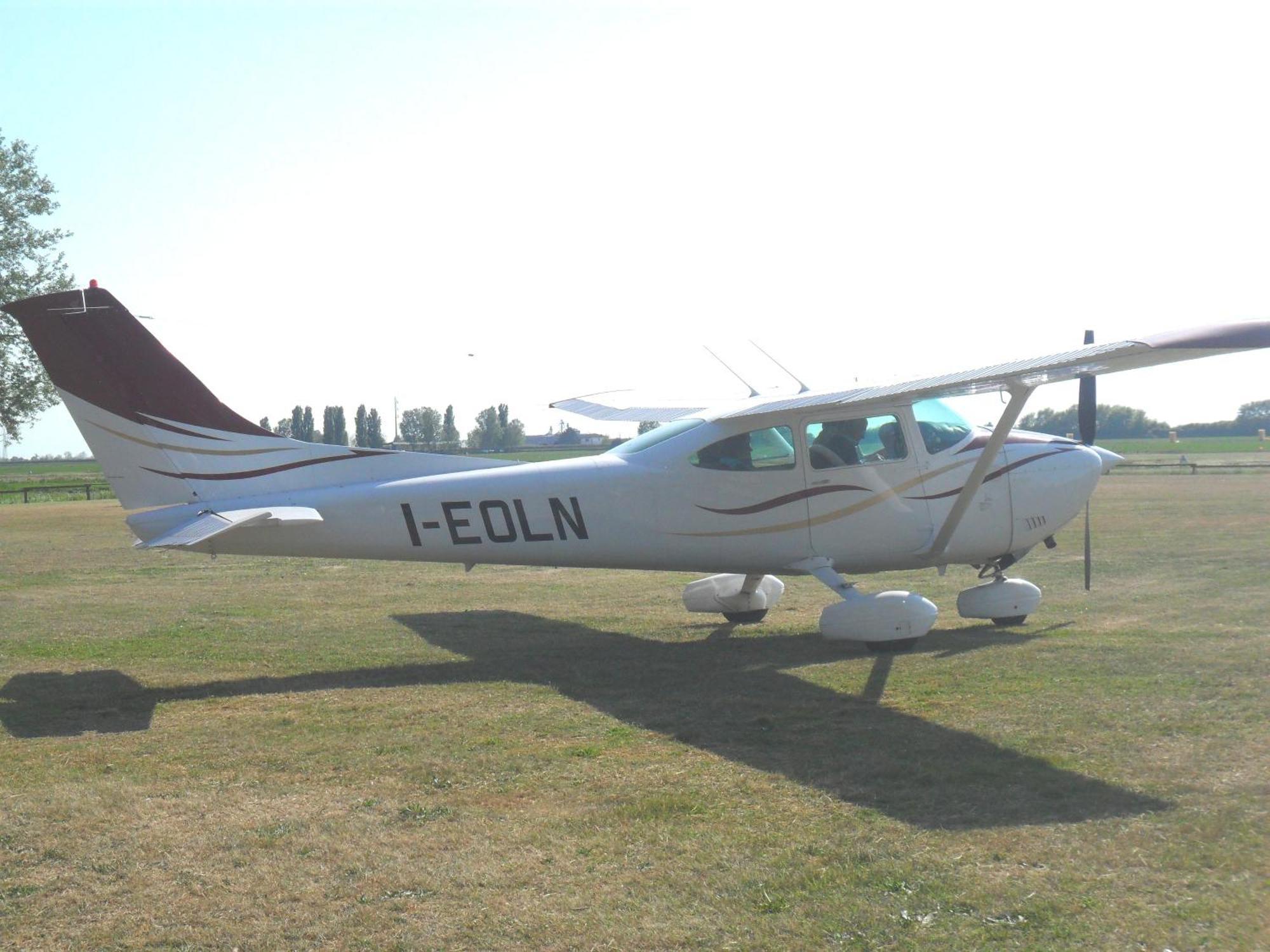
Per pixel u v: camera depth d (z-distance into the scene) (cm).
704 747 598
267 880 423
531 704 712
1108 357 647
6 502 3634
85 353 817
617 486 883
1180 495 2577
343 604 1193
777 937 366
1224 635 879
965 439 942
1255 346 637
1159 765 536
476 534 873
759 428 893
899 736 607
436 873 427
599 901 398
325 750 609
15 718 693
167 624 1066
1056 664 781
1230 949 348
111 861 444
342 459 876
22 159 4266
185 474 842
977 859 424
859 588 1255
